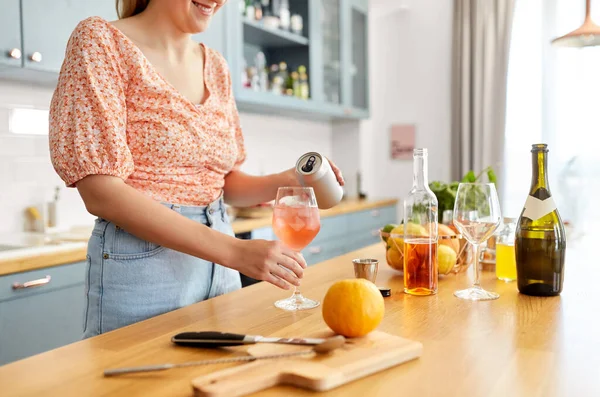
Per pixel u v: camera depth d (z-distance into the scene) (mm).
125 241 1103
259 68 3480
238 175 1461
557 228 1073
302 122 4277
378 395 606
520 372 672
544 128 3893
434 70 4387
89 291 1136
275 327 861
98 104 1027
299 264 963
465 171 4066
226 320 907
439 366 695
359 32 4328
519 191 3998
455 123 4133
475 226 1078
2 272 1738
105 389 628
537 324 881
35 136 2406
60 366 704
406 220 1112
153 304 1111
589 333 831
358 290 760
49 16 2086
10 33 1959
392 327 866
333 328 767
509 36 3873
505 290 1140
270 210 3309
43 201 2439
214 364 700
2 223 2287
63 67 1070
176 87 1254
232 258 956
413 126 4488
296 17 3621
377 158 4680
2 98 2273
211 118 1261
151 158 1161
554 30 3854
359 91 4328
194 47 1362
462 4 4051
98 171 1004
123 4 1288
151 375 669
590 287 1161
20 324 1815
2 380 657
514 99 3984
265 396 606
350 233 3730
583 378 652
